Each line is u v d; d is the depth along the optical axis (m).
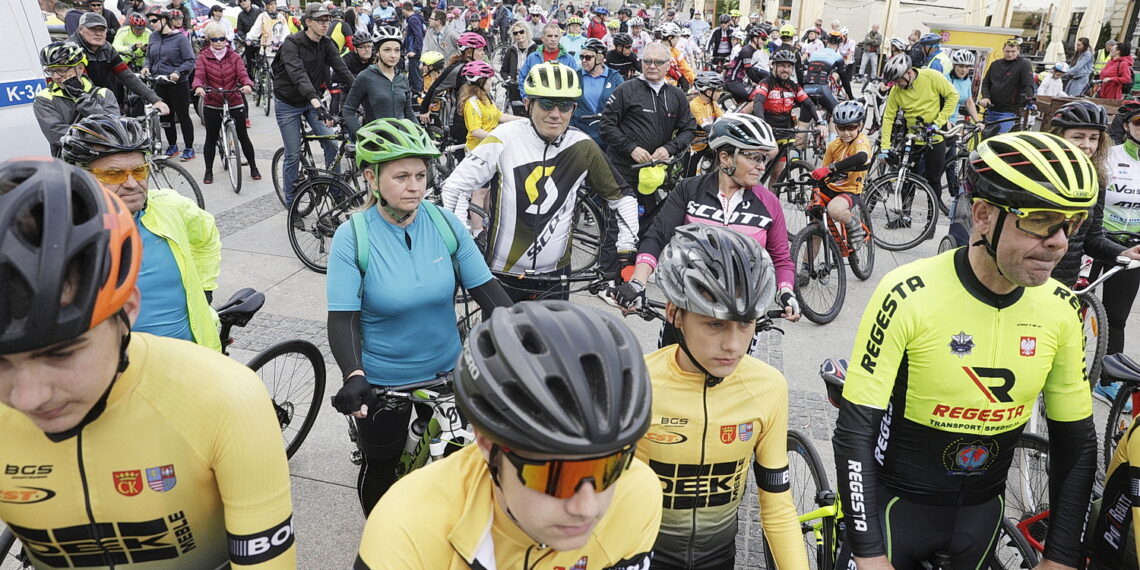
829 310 5.43
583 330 1.06
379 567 1.15
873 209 7.87
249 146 7.82
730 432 1.88
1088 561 2.06
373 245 2.38
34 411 1.03
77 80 5.42
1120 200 3.77
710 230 1.84
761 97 8.30
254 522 1.35
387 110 6.59
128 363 1.25
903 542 2.01
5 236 0.93
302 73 6.55
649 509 1.31
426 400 2.47
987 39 13.81
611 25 17.12
